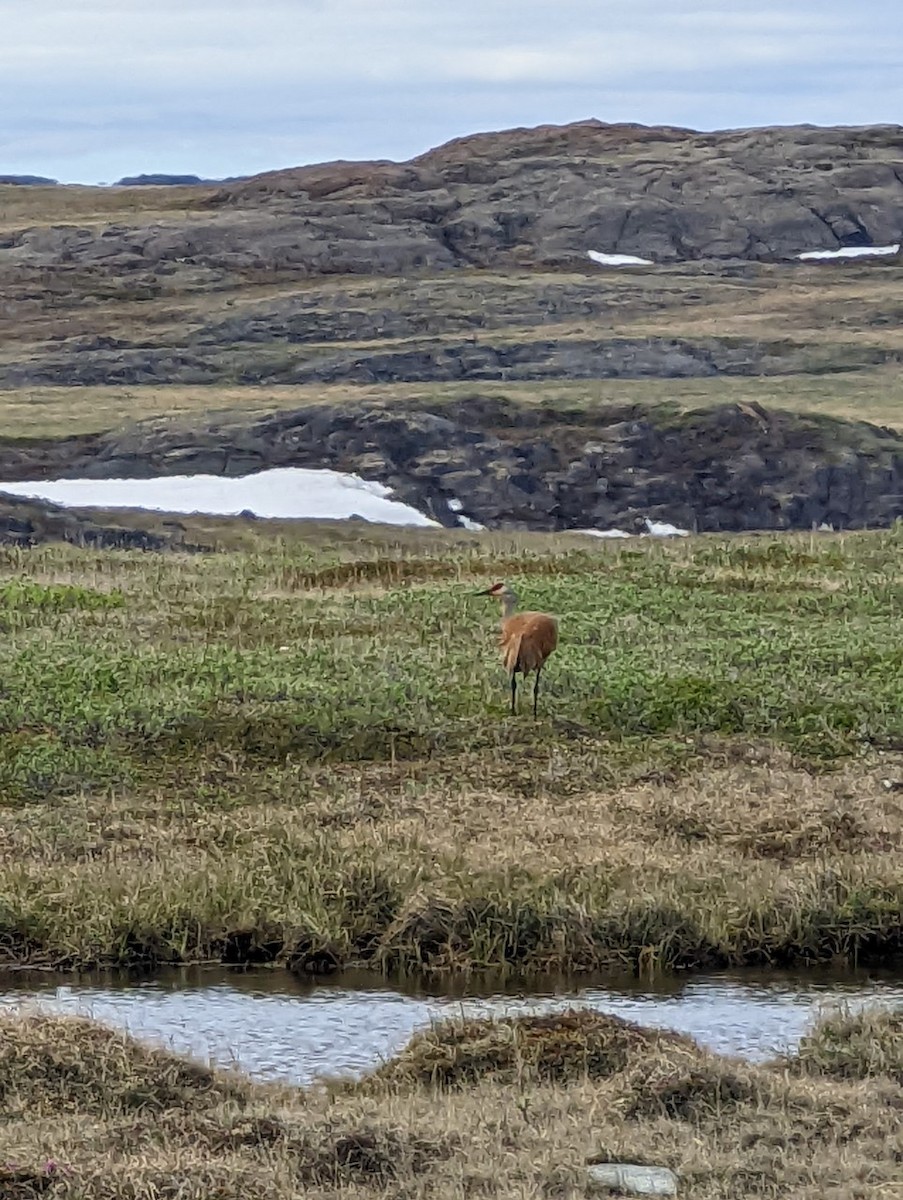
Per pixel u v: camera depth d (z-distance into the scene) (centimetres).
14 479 15350
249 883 3688
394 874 3694
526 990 3375
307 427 16325
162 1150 2273
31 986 3369
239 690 5106
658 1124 2442
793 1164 2273
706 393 19000
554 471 15862
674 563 7719
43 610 6384
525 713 5100
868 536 8844
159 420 16725
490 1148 2331
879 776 4675
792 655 5731
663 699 5169
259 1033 3081
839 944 3597
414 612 6425
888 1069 2734
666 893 3644
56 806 4334
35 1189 2133
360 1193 2170
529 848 3906
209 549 11781
